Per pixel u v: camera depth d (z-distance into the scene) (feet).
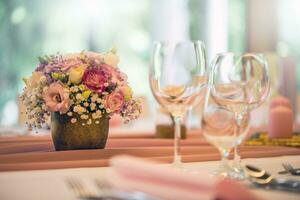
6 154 3.82
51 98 3.86
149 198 2.25
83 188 2.69
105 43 20.15
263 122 7.88
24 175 3.13
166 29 21.08
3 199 2.82
